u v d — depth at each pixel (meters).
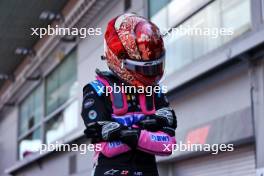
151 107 2.62
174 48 9.91
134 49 2.52
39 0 14.09
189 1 9.46
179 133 9.72
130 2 11.87
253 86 7.54
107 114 2.55
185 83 9.17
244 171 8.30
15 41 17.14
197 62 8.89
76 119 15.00
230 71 8.22
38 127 19.28
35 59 17.72
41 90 19.16
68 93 16.12
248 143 8.12
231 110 8.25
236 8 8.14
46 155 17.22
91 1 12.88
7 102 22.73
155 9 10.74
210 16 8.85
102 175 2.51
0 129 25.50
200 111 9.17
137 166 2.54
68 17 14.30
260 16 7.46
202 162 9.62
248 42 7.41
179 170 10.44
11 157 23.05
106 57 2.64
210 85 8.88
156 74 2.57
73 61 15.87
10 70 20.47
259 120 7.36
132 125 2.56
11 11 14.93
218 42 8.52
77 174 14.71
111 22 2.65
